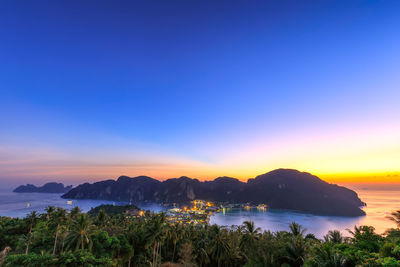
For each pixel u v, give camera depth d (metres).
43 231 62.06
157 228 51.16
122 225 104.69
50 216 74.12
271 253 30.50
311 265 21.12
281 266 27.80
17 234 71.31
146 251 58.50
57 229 55.41
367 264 17.33
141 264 57.09
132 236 58.97
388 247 20.11
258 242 35.50
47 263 34.28
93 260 37.12
